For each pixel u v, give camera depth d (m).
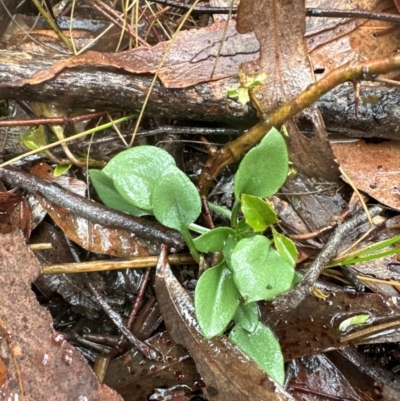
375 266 0.17
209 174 0.17
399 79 0.16
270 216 0.15
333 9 0.16
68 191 0.17
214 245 0.15
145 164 0.15
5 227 0.17
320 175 0.17
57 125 0.17
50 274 0.17
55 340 0.14
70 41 0.18
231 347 0.15
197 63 0.16
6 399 0.14
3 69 0.16
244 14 0.15
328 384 0.16
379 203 0.17
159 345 0.16
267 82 0.16
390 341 0.16
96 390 0.14
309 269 0.16
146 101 0.16
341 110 0.16
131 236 0.17
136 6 0.18
